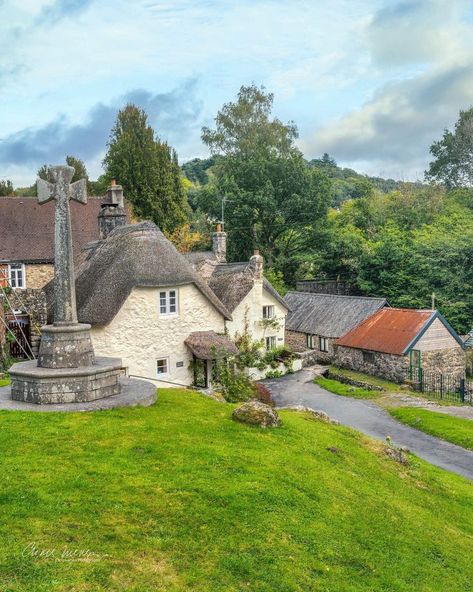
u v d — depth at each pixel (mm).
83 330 17000
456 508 16375
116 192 34812
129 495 11281
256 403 17500
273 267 67688
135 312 29188
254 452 14375
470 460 23875
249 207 64062
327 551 10828
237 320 43312
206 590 9008
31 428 14109
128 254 29672
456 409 32875
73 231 45906
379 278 62312
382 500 14297
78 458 12617
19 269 42781
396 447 22078
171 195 68938
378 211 83500
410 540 12570
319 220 67562
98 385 16672
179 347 30812
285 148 70250
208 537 10367
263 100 71312
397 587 10484
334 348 47188
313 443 16859
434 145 103250
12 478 11445
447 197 90438
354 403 34625
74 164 82375
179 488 11742
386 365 41625
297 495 12523
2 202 45688
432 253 60031
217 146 71875
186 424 15672
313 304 54000
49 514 10273
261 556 10102
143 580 8977
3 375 26438
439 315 40844
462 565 12359
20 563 8820
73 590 8445
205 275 46969
